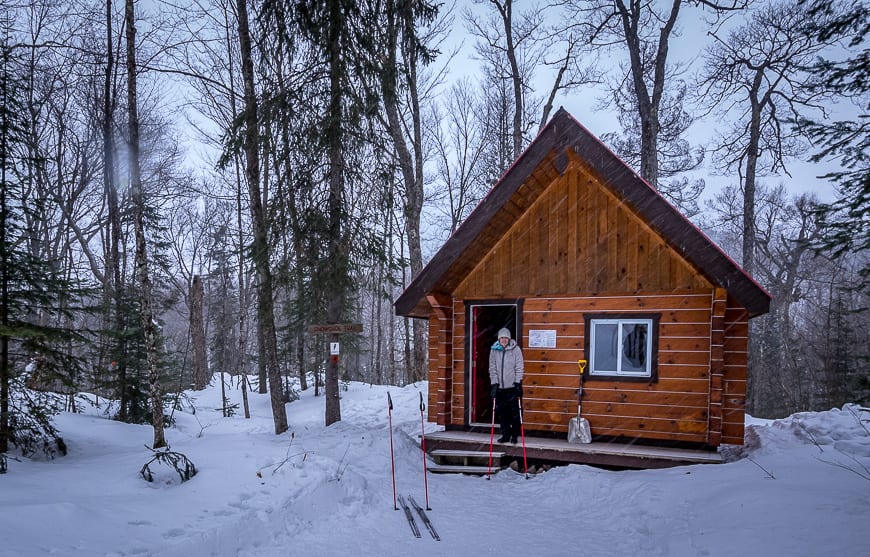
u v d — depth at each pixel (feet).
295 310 48.49
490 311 38.75
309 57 36.96
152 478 21.88
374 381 108.47
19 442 28.66
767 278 106.63
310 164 35.88
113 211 54.24
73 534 14.06
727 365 27.50
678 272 28.96
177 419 54.44
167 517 16.89
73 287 32.35
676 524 17.98
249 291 91.45
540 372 31.50
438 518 20.63
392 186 37.88
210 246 101.50
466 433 32.48
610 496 22.45
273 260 37.73
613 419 29.73
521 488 25.70
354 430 35.09
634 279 29.89
